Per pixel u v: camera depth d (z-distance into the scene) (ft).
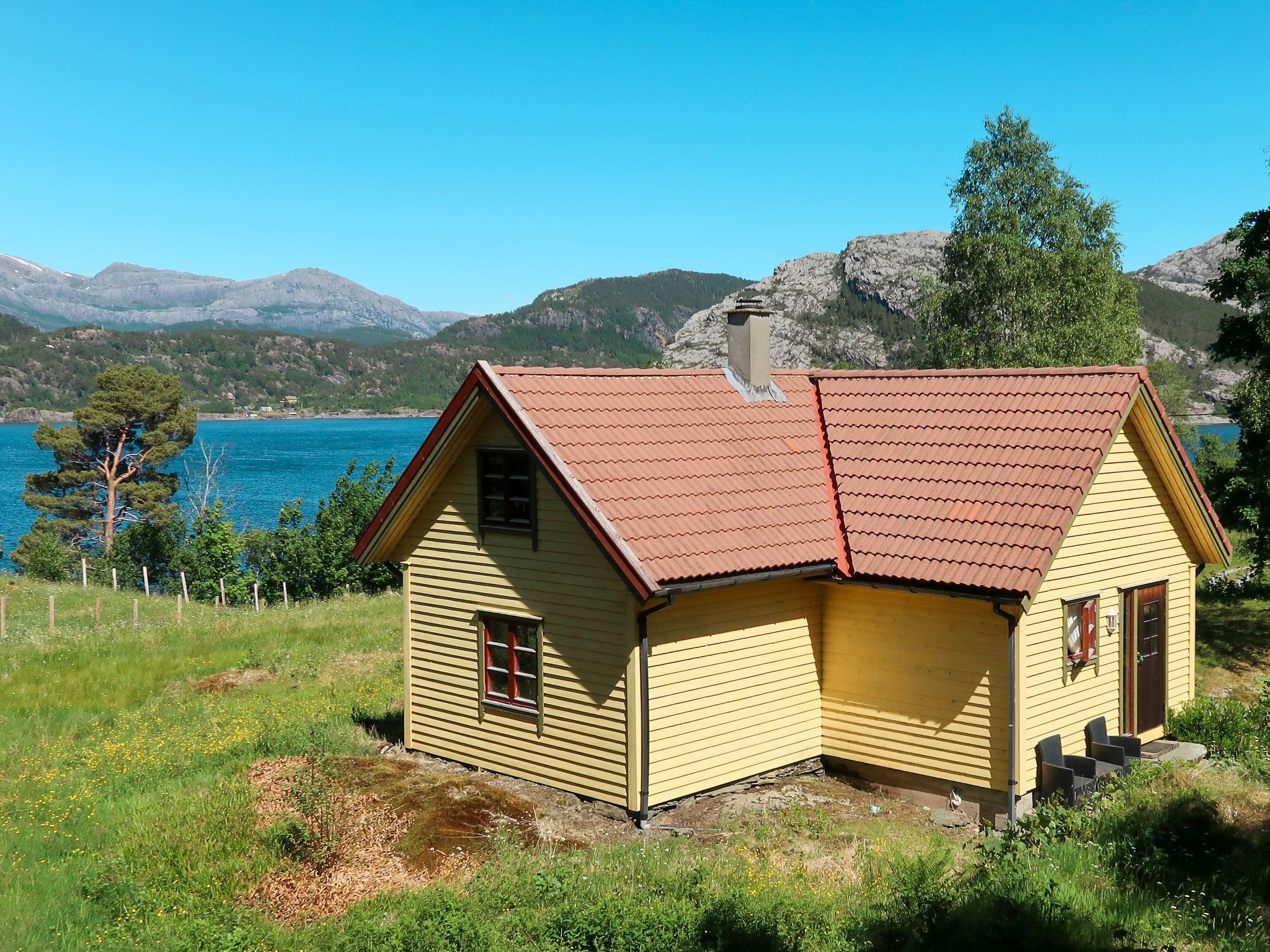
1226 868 34.86
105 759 51.55
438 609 51.85
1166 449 52.21
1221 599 92.89
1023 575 42.37
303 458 507.71
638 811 42.70
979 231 142.41
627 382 51.49
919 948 28.89
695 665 44.83
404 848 39.65
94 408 193.77
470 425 49.08
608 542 41.57
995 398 51.98
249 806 42.55
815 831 41.68
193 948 30.89
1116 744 49.14
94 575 146.20
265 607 111.24
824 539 48.29
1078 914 30.83
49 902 34.32
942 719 45.88
